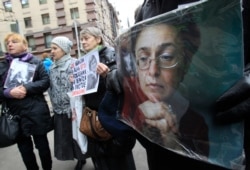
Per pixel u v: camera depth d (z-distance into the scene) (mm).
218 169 1023
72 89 2586
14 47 2947
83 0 35000
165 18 937
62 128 3059
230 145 900
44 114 2943
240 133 896
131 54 1104
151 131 1061
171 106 967
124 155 2336
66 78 3023
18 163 3904
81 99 2521
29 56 3006
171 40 930
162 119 1004
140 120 1110
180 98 938
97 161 2434
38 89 2852
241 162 891
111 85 1306
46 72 2992
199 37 868
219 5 818
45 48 35719
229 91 856
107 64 2279
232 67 847
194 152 936
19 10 35594
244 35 952
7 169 3730
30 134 2867
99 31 2611
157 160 1192
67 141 3031
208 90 883
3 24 22812
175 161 1132
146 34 1006
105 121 1379
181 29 900
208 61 866
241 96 852
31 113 2850
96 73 2230
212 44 852
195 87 900
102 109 1405
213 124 899
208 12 839
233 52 837
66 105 3008
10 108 2855
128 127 1315
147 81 1029
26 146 2980
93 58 2260
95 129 2219
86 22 35125
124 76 1185
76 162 3766
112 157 2318
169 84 955
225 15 820
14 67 2889
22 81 2861
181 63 915
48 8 35438
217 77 864
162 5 1190
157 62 977
